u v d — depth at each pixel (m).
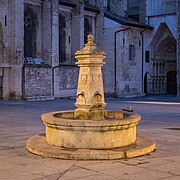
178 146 10.95
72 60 39.84
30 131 14.27
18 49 32.22
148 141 10.59
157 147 10.73
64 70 37.47
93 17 42.34
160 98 39.66
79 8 39.19
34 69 33.50
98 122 9.39
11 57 32.41
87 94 10.67
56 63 36.12
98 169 8.15
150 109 25.45
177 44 42.12
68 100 34.41
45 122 10.15
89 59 10.71
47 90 35.06
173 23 43.09
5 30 32.16
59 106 27.16
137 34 43.62
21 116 20.20
